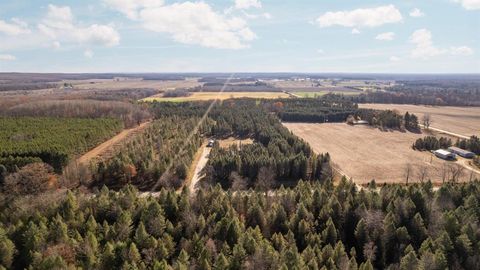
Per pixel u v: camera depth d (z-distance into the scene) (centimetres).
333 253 7106
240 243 7125
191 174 13238
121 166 12150
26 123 17925
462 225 8031
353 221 8612
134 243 7244
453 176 12575
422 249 7338
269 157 13212
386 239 7881
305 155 14362
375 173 13925
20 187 10538
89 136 15300
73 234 7700
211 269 6762
